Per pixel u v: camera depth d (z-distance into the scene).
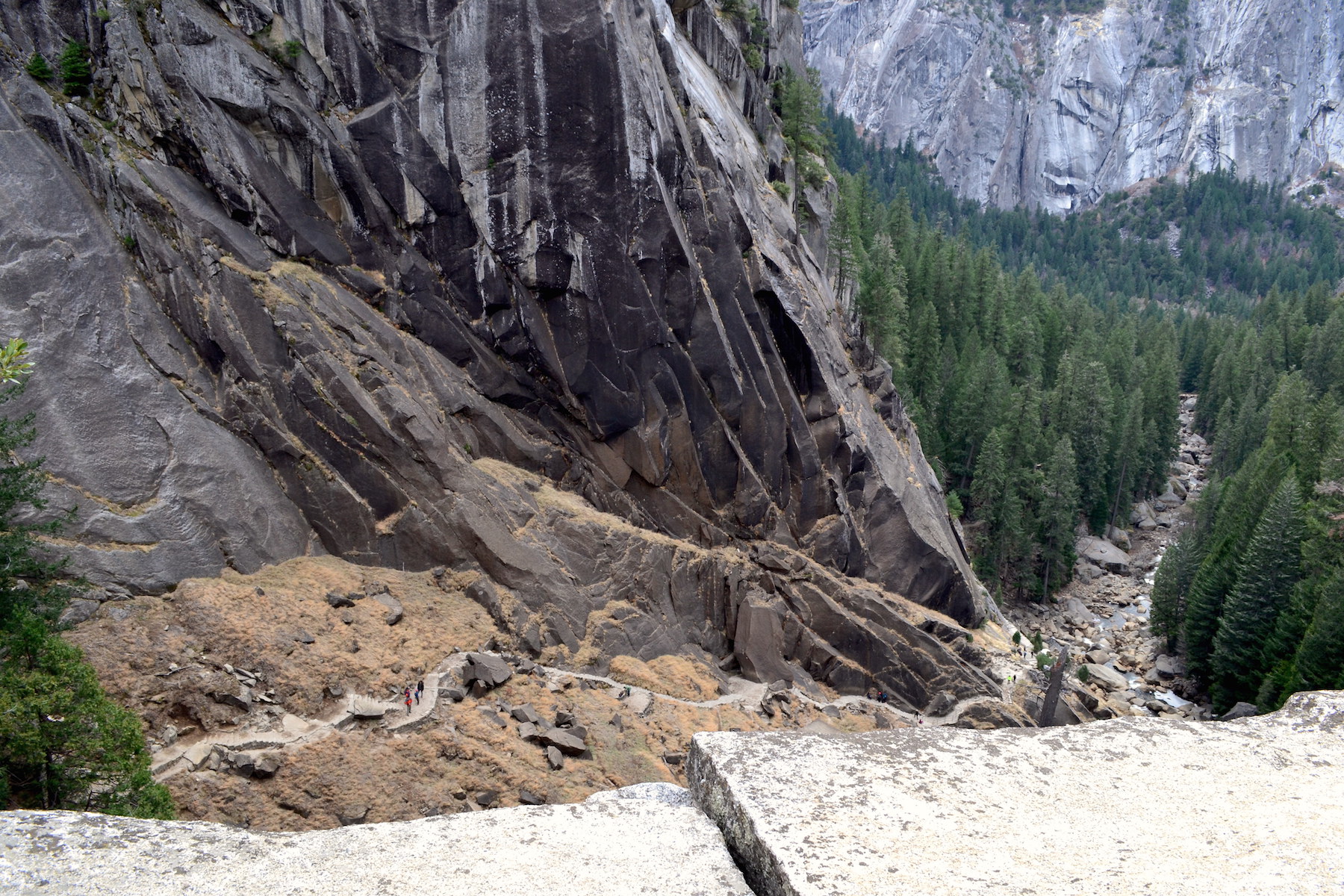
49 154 39.38
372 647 36.59
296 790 29.89
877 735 4.73
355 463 41.84
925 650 56.22
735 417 55.31
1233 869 3.77
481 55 47.97
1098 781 4.42
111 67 41.56
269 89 44.44
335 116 46.69
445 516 42.78
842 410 62.66
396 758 32.16
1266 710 56.19
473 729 34.38
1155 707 65.81
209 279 41.00
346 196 46.75
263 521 39.09
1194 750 4.72
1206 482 116.81
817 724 46.75
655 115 51.09
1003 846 3.87
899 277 100.81
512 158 48.81
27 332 35.44
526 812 4.27
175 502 36.50
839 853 3.74
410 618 39.38
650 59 52.62
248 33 44.97
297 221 44.97
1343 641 50.62
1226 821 4.12
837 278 76.31
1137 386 125.06
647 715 40.53
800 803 4.09
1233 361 136.25
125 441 36.28
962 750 4.64
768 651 50.78
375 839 3.99
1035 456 98.75
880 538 62.66
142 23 42.06
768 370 56.94
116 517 34.72
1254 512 71.69
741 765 4.39
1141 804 4.23
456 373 48.75
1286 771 4.56
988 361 102.69
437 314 48.62
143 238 40.19
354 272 46.75
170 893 3.55
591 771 34.59
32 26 40.41
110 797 20.95
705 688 45.75
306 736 31.77
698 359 53.97
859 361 72.88
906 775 4.36
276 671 33.25
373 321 45.94
